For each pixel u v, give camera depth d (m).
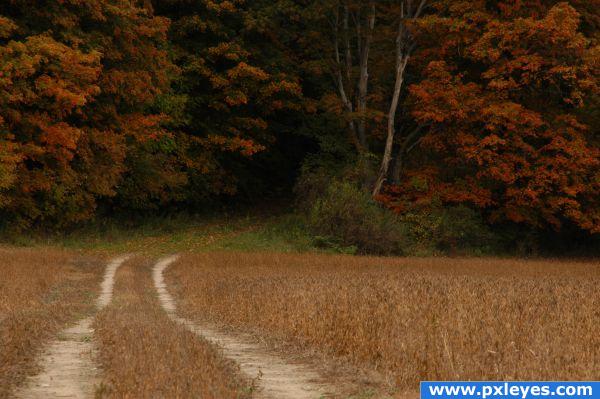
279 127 49.62
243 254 32.56
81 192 36.75
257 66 47.03
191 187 47.97
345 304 13.45
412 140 49.66
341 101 46.41
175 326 12.56
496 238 43.72
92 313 16.55
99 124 37.72
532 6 44.75
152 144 42.72
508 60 43.69
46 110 34.00
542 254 46.16
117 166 38.16
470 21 44.97
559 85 43.59
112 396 7.41
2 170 30.78
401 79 45.69
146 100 39.38
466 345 9.78
